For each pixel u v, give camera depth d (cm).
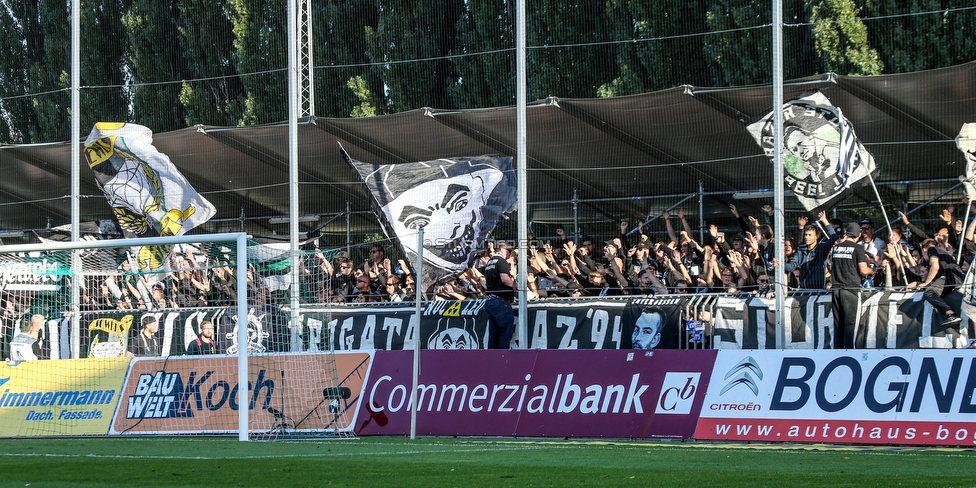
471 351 1584
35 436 1669
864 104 1922
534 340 1848
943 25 2278
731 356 1435
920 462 1105
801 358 1395
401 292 2036
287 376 1645
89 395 1712
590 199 2373
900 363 1340
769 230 2031
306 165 2430
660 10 2639
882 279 1812
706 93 1945
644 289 1881
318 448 1334
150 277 2200
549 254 2102
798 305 1689
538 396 1518
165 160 2248
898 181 2158
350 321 1962
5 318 2117
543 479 964
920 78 1816
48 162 2620
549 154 2261
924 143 2020
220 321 2003
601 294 1981
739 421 1403
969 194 1717
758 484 922
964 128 1722
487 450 1280
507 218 2042
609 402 1479
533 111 2084
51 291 2120
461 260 1977
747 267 1847
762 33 2492
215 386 1664
